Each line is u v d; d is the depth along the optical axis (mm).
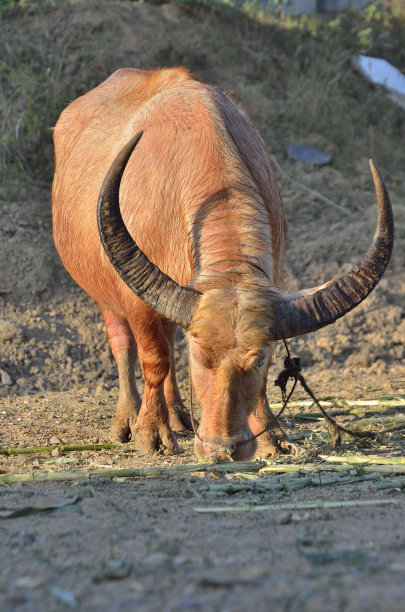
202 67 52469
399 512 14445
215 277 17188
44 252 38094
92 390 31797
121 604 9273
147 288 16969
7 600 9547
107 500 15273
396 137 55969
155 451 21797
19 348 33062
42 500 15273
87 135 25391
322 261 41625
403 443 21938
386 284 39812
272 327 16469
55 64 47719
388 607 8781
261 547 11773
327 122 52750
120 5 54344
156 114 22156
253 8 61344
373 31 68125
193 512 14461
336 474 18000
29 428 24703
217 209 18781
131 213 20875
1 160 42625
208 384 17078
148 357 21594
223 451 17016
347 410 26438
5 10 51094
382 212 17188
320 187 47812
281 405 27609
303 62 57938
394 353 35719
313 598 9188
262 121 50688
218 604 9133
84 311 36344
